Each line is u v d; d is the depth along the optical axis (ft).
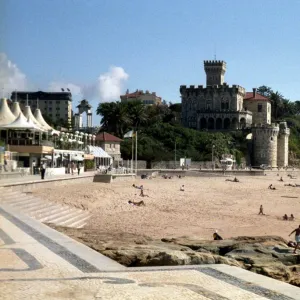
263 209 234.79
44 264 54.90
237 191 347.56
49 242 70.03
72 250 63.93
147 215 191.42
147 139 586.86
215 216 199.62
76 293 43.06
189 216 196.03
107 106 625.00
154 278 50.01
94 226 155.12
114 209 200.85
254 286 47.09
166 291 44.55
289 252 88.63
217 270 54.80
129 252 70.74
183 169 533.55
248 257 79.87
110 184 312.50
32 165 291.17
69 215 160.25
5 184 170.71
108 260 58.44
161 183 385.50
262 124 640.17
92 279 48.44
